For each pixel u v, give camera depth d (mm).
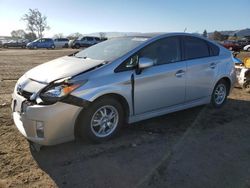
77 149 4344
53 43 43594
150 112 5062
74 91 4062
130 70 4648
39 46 42688
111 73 4461
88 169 3814
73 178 3609
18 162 3945
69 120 4090
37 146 4254
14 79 10289
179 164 4000
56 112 3967
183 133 5078
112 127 4656
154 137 4867
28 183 3488
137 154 4250
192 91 5703
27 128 4078
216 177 3709
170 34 5438
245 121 5805
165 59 5219
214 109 6492
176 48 5449
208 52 6094
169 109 5371
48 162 3971
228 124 5602
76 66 4531
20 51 32531
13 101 4461
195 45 5840
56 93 3994
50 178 3604
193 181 3604
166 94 5203
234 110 6508
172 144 4625
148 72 4855
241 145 4680
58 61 5047
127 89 4590
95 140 4465
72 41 44688
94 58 4965
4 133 4828
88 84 4191
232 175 3768
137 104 4797
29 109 4012
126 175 3693
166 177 3672
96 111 4363
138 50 4848
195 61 5691
